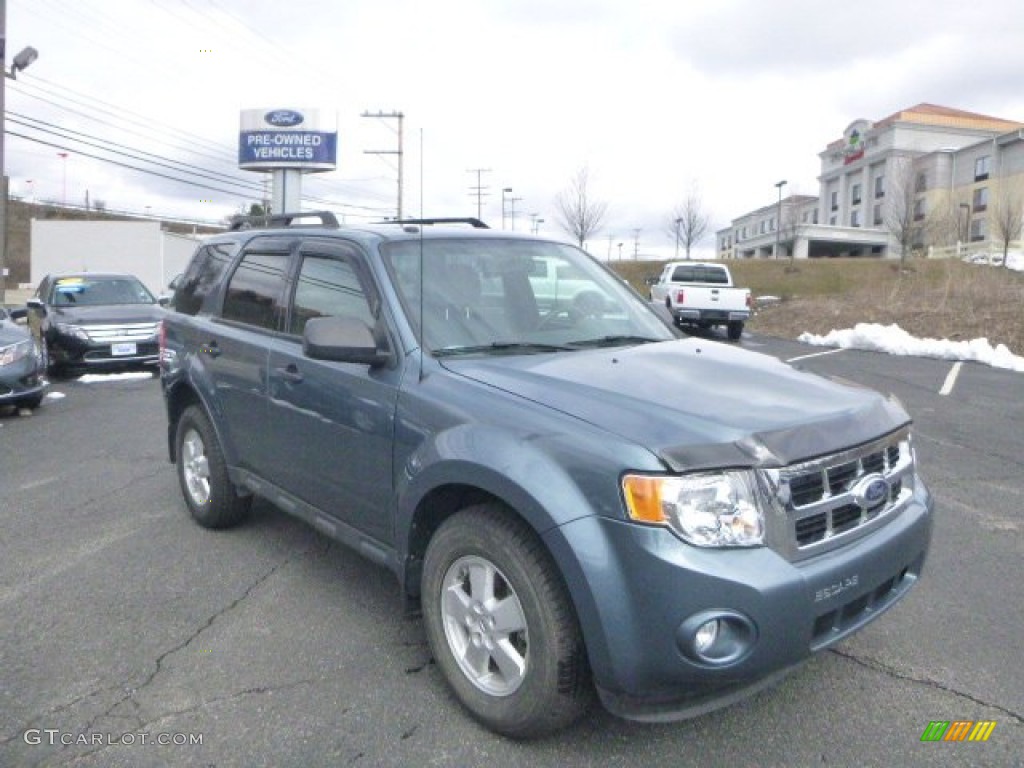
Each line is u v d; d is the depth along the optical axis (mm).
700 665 2561
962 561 4750
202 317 5191
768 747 2975
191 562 4750
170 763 2889
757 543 2629
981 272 25000
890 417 3193
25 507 5859
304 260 4340
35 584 4445
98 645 3750
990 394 10523
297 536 5191
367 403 3564
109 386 11820
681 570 2533
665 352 3684
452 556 3131
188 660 3607
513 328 3803
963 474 6609
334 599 4238
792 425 2828
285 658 3621
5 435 8438
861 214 79125
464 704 3135
